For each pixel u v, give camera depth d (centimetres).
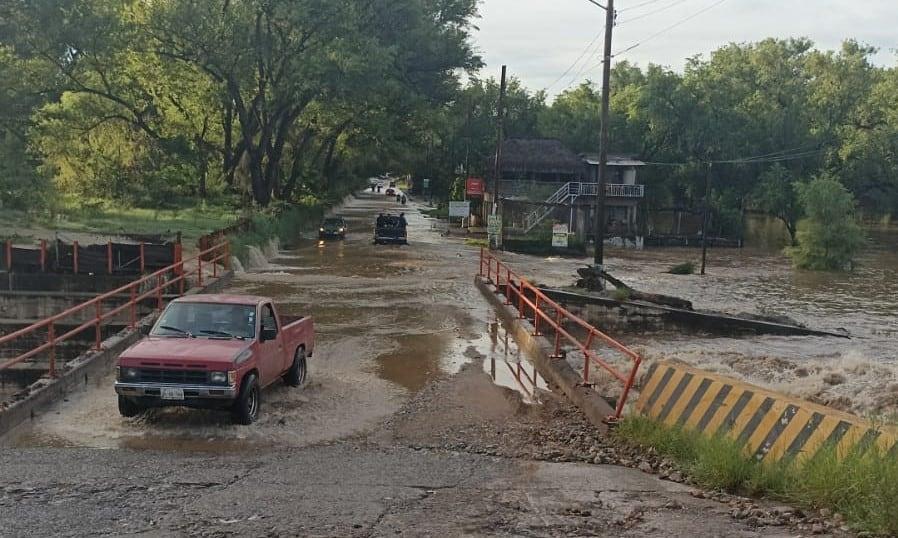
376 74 4603
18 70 4081
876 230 9212
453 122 6266
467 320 2180
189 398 1074
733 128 7850
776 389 1633
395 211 9131
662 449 983
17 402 1137
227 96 4972
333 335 1884
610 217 6956
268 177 5269
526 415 1245
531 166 7338
